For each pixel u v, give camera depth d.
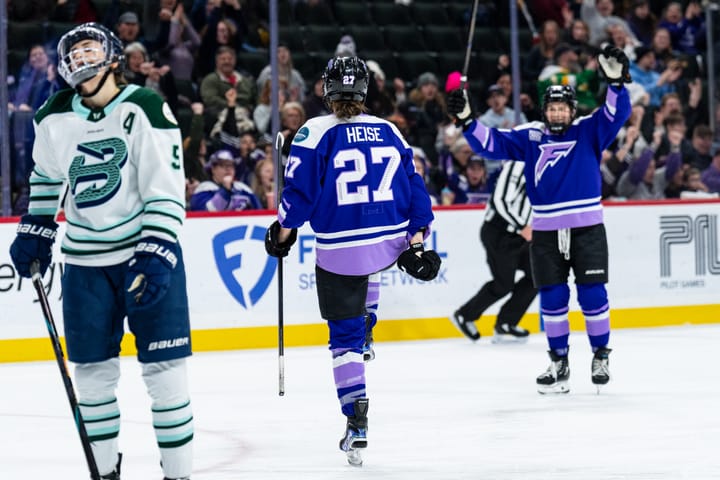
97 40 9.08
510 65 33.88
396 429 14.48
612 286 28.00
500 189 24.59
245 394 18.11
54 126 9.23
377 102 31.06
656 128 32.19
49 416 16.27
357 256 12.22
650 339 25.61
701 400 16.64
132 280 8.84
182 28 30.27
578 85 32.50
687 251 28.95
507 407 16.23
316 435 14.22
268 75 29.39
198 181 28.11
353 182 12.17
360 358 12.31
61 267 23.55
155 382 9.27
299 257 25.56
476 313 25.66
